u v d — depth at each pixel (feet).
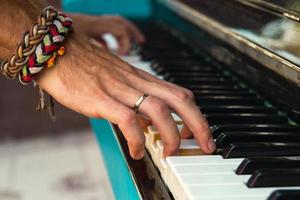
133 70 2.71
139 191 2.45
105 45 4.42
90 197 7.18
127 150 2.77
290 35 2.79
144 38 4.35
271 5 2.89
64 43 2.65
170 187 2.45
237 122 2.86
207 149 2.58
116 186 3.04
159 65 3.68
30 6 2.77
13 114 9.02
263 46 3.02
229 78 3.47
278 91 3.00
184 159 2.50
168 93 2.62
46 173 7.92
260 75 3.16
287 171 2.35
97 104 2.57
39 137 9.17
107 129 3.25
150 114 2.55
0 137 9.06
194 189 2.28
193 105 2.62
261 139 2.67
